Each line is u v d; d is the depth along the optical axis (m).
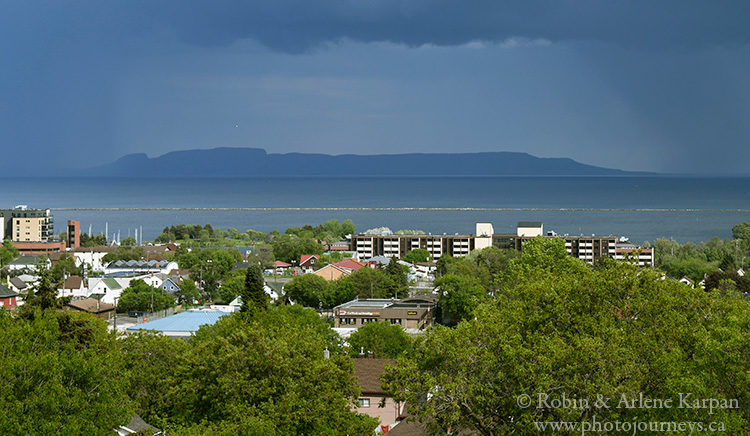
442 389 51.72
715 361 49.00
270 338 70.19
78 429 48.88
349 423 64.75
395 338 121.19
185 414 64.75
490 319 57.00
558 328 56.62
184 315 151.25
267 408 60.97
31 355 51.62
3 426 46.78
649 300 55.62
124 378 58.19
